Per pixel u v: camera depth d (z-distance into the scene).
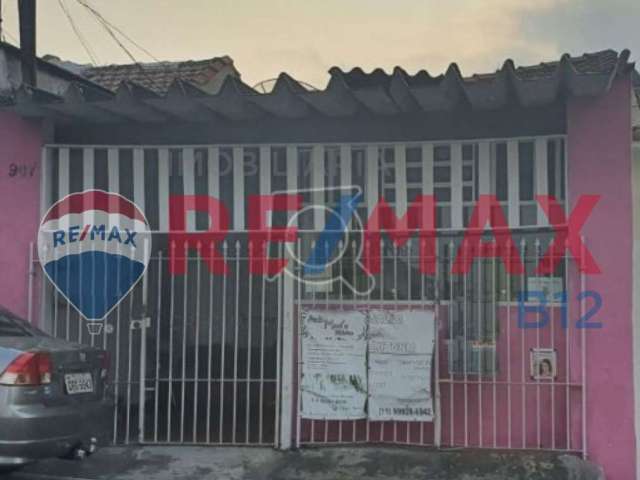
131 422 7.15
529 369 6.66
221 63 12.75
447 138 7.05
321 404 6.80
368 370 6.77
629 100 6.48
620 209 6.45
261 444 6.99
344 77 6.11
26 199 7.44
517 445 6.64
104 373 6.29
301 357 6.86
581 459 6.36
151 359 7.22
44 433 5.45
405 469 6.36
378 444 6.82
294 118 7.11
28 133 7.46
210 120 7.23
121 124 7.54
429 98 6.33
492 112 6.91
